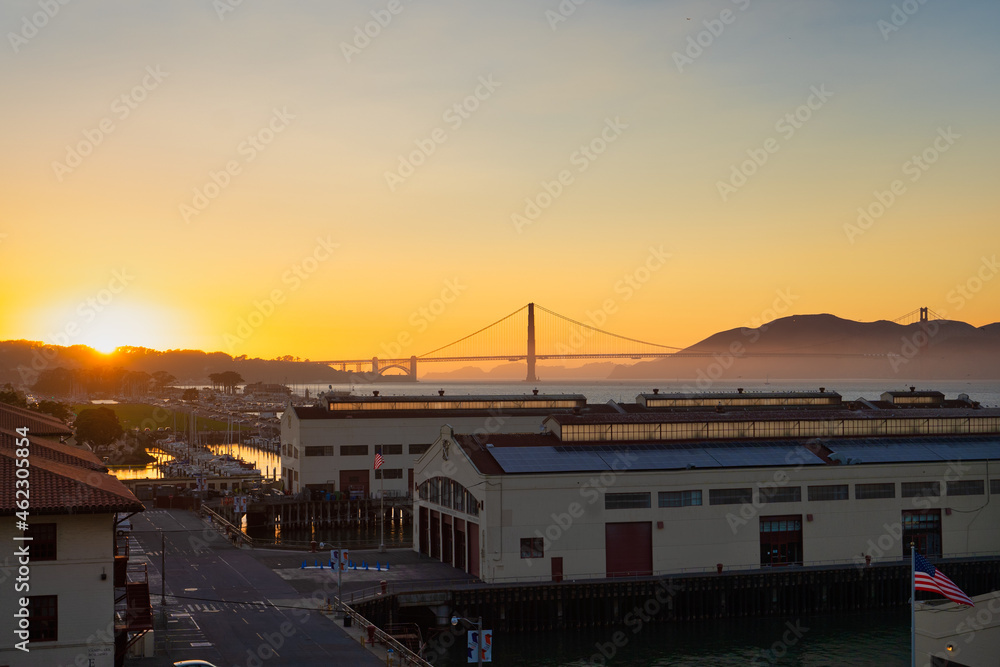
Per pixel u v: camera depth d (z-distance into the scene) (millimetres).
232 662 75625
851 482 118688
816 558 116750
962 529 121938
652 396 180000
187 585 105750
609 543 110688
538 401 186000
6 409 110812
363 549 137500
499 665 93062
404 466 177500
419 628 99562
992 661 73312
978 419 134750
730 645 100875
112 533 65312
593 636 103375
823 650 99312
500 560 107188
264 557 124625
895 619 111188
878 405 184000
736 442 124188
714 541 113625
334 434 175375
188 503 176875
